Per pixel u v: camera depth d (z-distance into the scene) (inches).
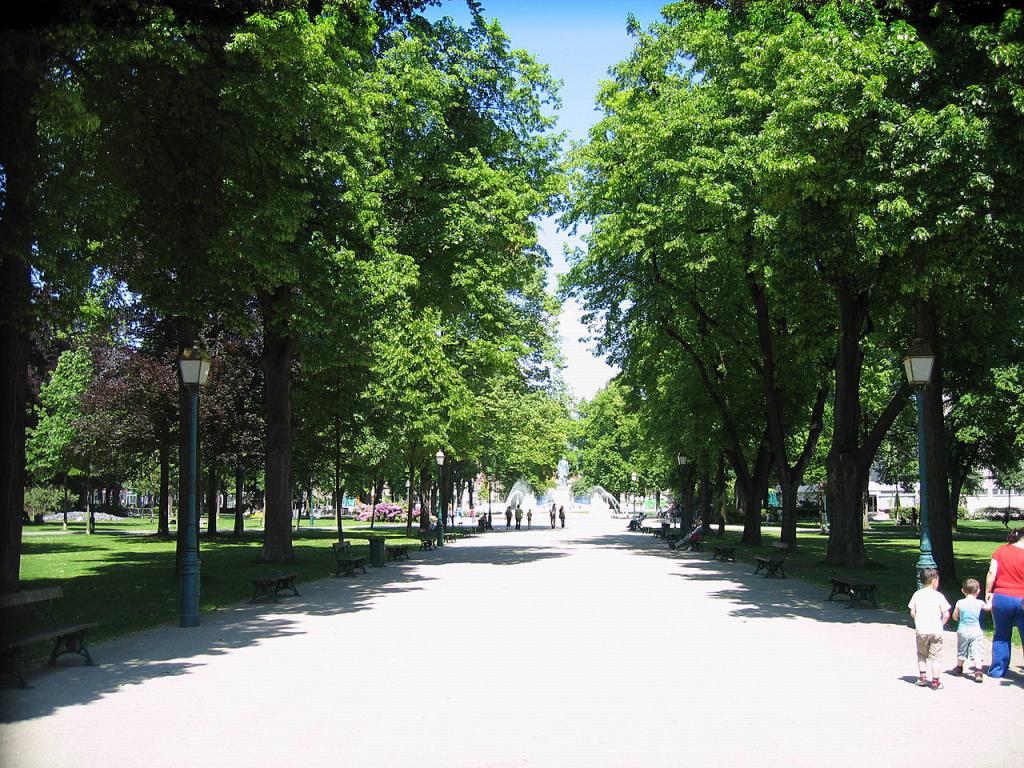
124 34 469.7
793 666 393.4
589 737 274.1
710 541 1598.2
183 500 776.9
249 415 1401.3
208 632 499.5
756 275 954.1
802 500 3420.3
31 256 450.9
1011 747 262.7
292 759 250.4
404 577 856.9
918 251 543.8
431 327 1330.0
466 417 1440.7
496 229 983.0
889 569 918.4
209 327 1293.1
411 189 962.1
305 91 583.2
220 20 527.8
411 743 267.3
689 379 1412.4
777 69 706.2
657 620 548.1
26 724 292.0
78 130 454.0
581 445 3841.0
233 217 588.1
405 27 946.7
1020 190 497.7
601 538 1749.5
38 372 1465.3
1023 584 365.1
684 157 946.7
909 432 2172.7
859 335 897.5
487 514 2463.1
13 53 442.3
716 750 258.8
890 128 513.7
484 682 358.6
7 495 512.7
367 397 1264.8
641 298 1186.0
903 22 535.8
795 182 572.4
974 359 864.3
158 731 281.9
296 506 2684.5
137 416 1378.0
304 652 431.5
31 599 402.0
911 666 393.4
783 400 1358.3
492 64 1058.1
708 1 968.3
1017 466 2079.2
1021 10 503.5
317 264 756.6
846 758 251.0
